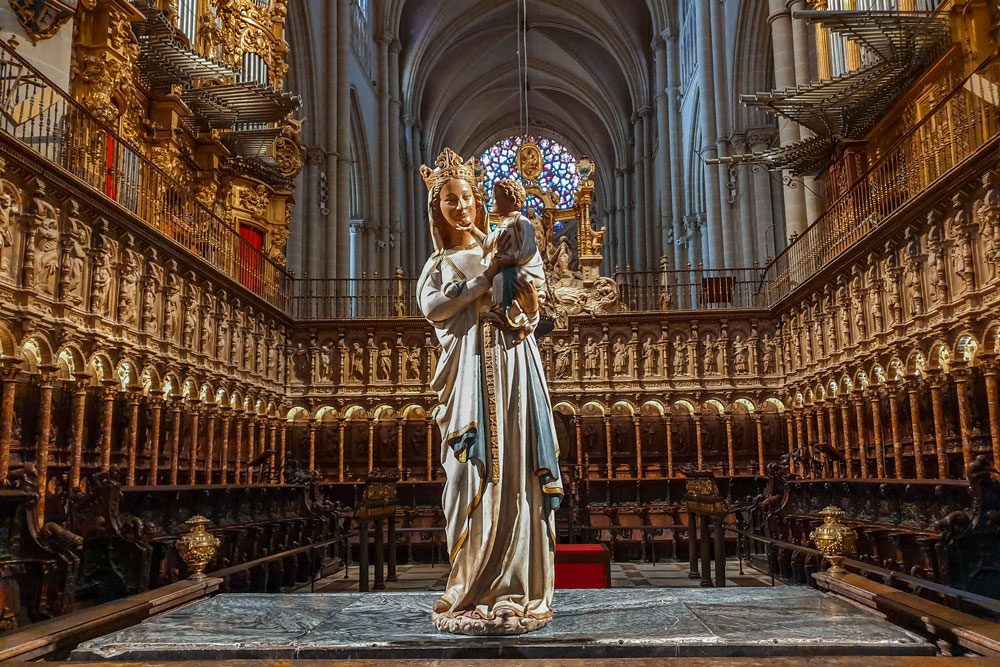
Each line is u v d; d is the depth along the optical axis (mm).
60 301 12516
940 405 13414
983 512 7719
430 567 17562
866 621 3076
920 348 13875
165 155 18516
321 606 3613
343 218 31109
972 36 15164
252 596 3941
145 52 17547
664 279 25609
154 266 15555
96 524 8914
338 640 2814
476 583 3033
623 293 26953
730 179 31250
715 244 31062
